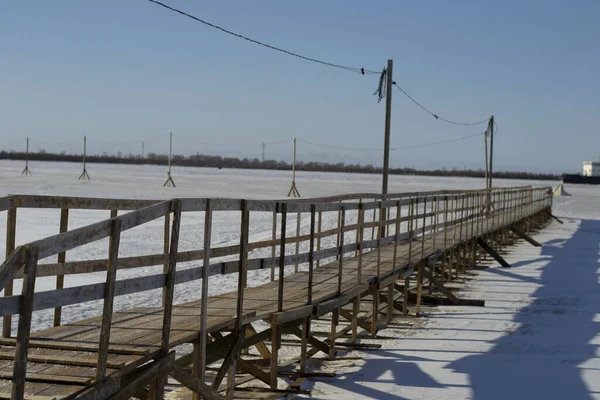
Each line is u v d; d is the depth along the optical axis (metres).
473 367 9.48
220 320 6.87
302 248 21.44
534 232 34.34
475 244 20.94
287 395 8.05
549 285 17.38
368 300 14.77
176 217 5.77
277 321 7.72
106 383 4.72
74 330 6.12
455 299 14.67
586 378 8.96
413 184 107.75
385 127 20.88
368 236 25.45
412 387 8.48
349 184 91.44
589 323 12.66
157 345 5.61
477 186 106.38
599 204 63.41
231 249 7.10
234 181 87.00
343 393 8.19
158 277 5.62
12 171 102.50
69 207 6.46
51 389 4.51
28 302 3.96
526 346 10.81
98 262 5.43
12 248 5.95
